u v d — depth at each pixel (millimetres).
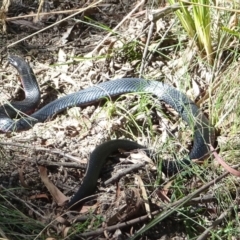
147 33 6941
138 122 6031
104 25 7359
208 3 6066
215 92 6098
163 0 7238
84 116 6137
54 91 6703
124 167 5316
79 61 6836
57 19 7523
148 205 4871
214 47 6473
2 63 7059
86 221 4762
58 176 5281
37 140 5750
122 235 4715
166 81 6500
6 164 5383
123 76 6672
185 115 5961
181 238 4816
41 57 7074
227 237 4754
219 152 5570
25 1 7852
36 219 4891
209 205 4996
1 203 4957
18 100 6727
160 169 5238
